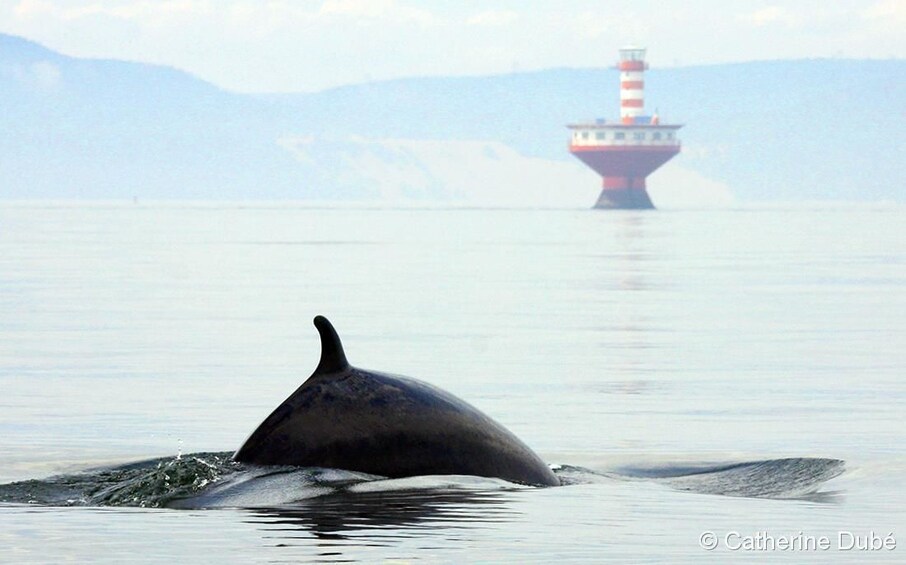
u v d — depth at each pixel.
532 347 118.38
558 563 31.69
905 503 40.50
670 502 40.06
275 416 41.00
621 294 197.12
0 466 51.53
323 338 41.84
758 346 121.50
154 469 43.03
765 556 32.88
